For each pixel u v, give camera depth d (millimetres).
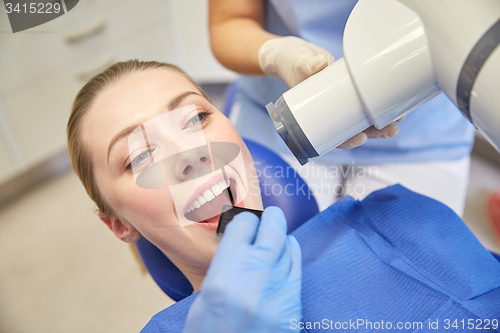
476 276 452
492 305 411
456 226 521
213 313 336
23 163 896
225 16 791
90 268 769
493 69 310
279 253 372
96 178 545
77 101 531
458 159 802
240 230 375
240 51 715
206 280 343
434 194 807
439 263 469
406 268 466
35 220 834
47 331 747
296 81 552
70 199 777
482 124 344
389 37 357
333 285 456
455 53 330
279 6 727
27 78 926
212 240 550
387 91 369
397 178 800
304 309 435
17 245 818
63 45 938
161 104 545
